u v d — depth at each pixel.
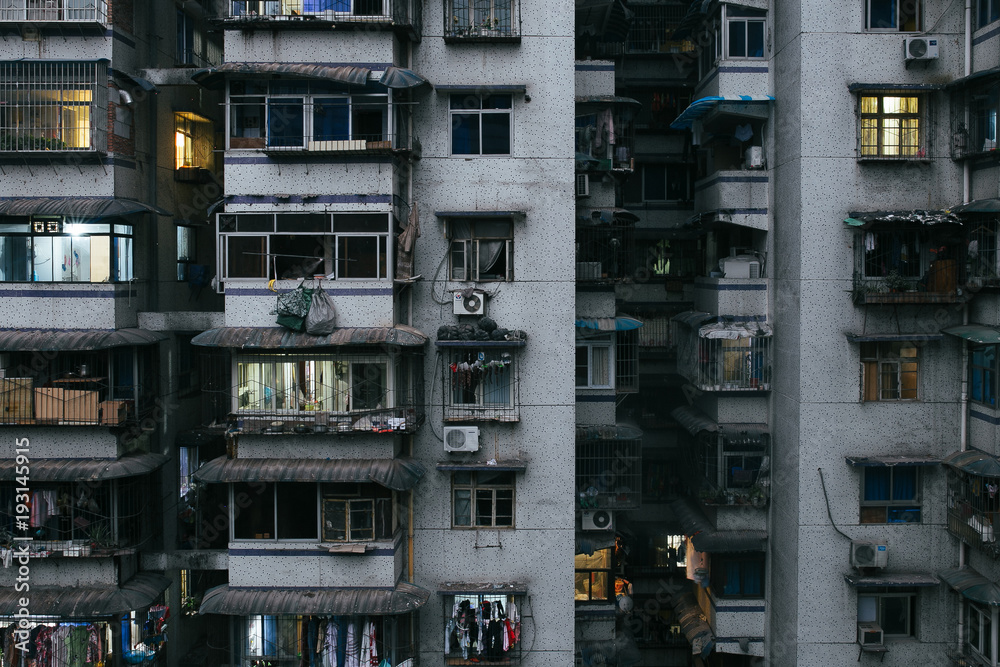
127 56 15.68
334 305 14.37
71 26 14.81
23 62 14.84
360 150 14.09
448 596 15.42
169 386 16.66
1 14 14.77
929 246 15.75
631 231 16.97
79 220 15.24
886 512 15.64
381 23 14.17
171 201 17.56
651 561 20.69
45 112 14.94
